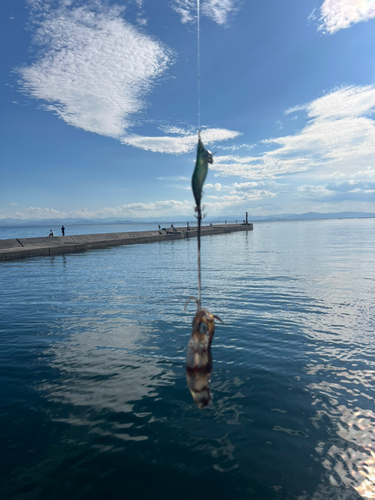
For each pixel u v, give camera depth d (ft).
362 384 13.52
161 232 159.02
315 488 8.02
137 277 44.88
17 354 17.30
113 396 12.71
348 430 10.37
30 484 8.33
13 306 28.55
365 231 208.85
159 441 9.91
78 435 10.27
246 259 65.82
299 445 9.64
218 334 20.36
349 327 21.34
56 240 102.94
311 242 115.75
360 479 8.32
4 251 73.41
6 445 9.82
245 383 13.67
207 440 9.93
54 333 20.94
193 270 51.44
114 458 9.21
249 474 8.52
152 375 14.57
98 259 72.38
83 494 8.00
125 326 22.34
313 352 17.16
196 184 3.56
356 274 43.45
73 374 14.76
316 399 12.32
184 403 12.11
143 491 8.04
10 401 12.39
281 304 27.99
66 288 37.06
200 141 3.54
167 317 24.53
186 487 8.15
